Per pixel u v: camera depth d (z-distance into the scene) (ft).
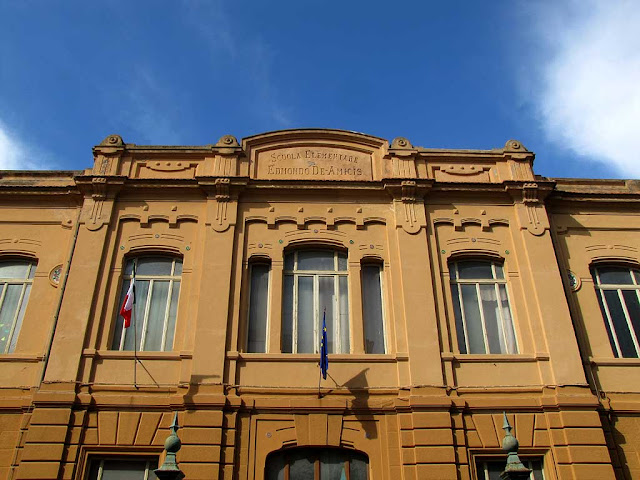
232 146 50.24
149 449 37.29
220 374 39.45
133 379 39.42
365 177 50.06
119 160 49.60
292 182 47.85
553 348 41.32
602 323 44.04
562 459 37.27
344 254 46.78
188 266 44.60
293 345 42.60
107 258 44.55
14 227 47.14
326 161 50.67
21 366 40.57
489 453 37.76
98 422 37.78
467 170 50.55
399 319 42.39
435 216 47.47
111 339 41.65
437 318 42.57
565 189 51.78
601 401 40.06
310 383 39.75
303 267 46.16
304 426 38.24
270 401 38.75
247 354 40.50
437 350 40.88
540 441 37.99
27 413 38.55
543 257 45.42
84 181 47.11
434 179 48.65
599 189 52.26
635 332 44.78
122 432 37.58
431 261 45.21
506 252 46.06
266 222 46.73
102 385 38.96
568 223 48.80
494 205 48.26
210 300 42.34
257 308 44.06
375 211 47.60
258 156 50.62
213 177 47.32
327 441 37.86
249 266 45.37
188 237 45.98
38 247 46.29
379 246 46.11
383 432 38.24
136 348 41.96
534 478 37.63
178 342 41.39
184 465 36.19
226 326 41.37
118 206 47.11
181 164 49.83
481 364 40.73
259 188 47.73
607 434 38.96
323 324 41.34
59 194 48.21
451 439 37.40
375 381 39.91
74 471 36.19
